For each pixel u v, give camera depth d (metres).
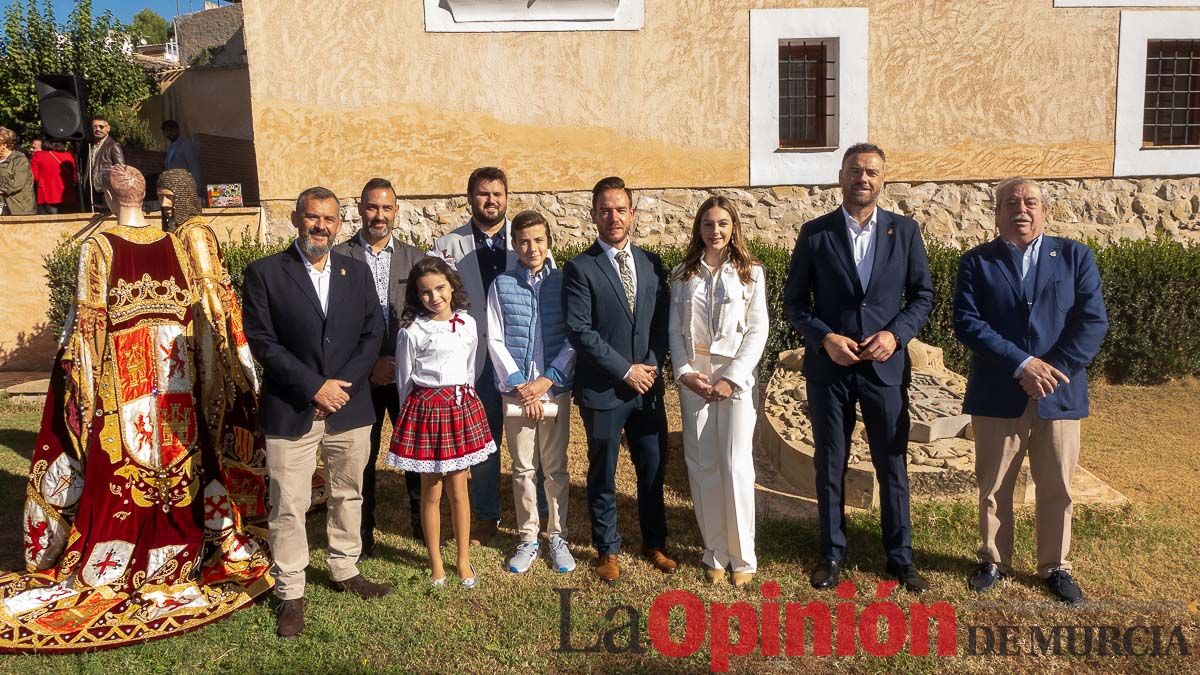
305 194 3.77
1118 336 7.71
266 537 4.27
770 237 8.91
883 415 3.98
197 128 13.94
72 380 3.87
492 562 4.40
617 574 4.19
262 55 8.36
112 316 3.87
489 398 4.64
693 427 4.18
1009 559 4.11
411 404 3.99
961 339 4.05
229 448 4.21
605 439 4.10
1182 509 4.89
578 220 8.77
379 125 8.51
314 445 3.81
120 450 3.89
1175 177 9.11
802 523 4.75
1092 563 4.25
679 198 8.81
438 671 3.40
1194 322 7.67
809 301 4.29
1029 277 3.96
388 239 4.52
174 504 3.98
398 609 3.87
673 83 8.64
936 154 8.88
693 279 4.15
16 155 9.58
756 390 4.20
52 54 13.30
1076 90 8.87
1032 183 3.93
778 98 8.75
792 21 8.59
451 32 8.43
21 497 5.21
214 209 8.48
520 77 8.55
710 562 4.20
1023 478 4.84
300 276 3.79
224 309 4.05
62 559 3.92
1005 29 8.73
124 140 13.81
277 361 3.67
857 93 8.72
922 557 4.33
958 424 5.41
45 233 9.02
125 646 3.57
